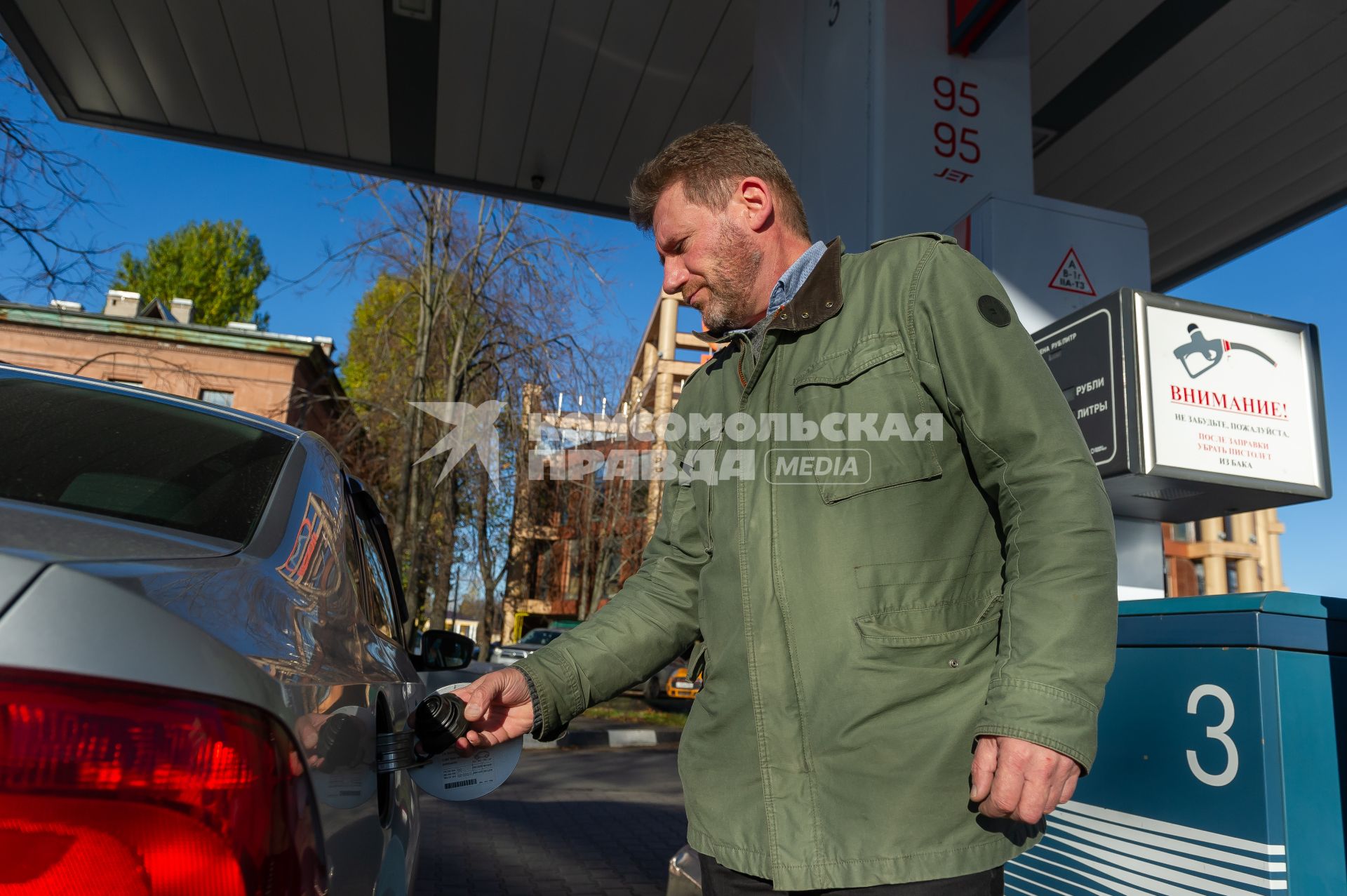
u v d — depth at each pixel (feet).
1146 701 5.32
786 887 3.96
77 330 72.02
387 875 3.94
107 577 2.49
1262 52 17.07
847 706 3.96
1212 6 15.92
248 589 3.18
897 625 4.00
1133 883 5.27
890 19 12.05
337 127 21.61
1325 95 18.16
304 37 18.44
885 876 3.82
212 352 75.56
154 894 2.26
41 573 2.37
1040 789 3.34
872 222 11.67
